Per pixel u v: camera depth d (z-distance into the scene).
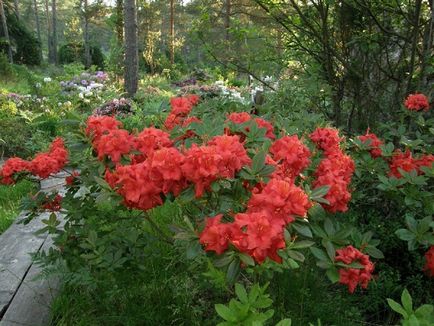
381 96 4.53
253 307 1.36
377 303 2.62
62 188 5.15
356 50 4.50
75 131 2.65
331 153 2.64
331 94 4.43
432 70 3.67
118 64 16.94
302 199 1.66
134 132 2.58
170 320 2.35
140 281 2.63
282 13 4.24
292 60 4.80
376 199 3.20
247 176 1.91
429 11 4.10
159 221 3.34
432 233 2.24
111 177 2.00
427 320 1.29
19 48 28.08
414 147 2.94
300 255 1.60
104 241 2.45
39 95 12.27
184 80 18.80
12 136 7.47
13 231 3.90
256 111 3.88
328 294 2.66
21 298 2.80
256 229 1.52
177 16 31.94
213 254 1.69
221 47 4.59
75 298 2.53
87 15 28.41
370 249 2.19
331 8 4.48
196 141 2.42
